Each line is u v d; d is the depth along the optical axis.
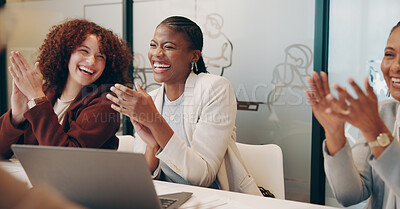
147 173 0.84
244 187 1.65
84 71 1.81
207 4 2.77
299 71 2.50
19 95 1.72
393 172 0.97
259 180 1.75
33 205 0.41
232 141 1.74
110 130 1.77
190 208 1.10
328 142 1.19
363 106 0.92
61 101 1.83
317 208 1.10
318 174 2.46
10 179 0.44
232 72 2.72
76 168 0.90
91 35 1.84
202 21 2.80
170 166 1.53
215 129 1.62
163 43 1.81
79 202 0.96
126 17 3.03
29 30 3.22
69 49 1.82
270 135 2.62
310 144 2.50
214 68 2.78
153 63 1.85
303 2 2.47
